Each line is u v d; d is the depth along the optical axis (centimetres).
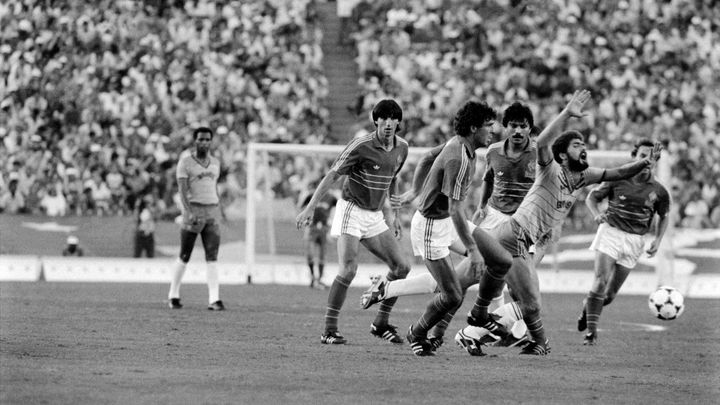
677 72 8531
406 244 6359
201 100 7881
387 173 2841
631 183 3322
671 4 8844
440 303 2586
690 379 2361
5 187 6756
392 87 8212
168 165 7250
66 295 4662
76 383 1972
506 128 2920
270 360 2427
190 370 2200
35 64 7925
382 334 2936
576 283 6375
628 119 8206
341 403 1820
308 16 8650
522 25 8675
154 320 3453
